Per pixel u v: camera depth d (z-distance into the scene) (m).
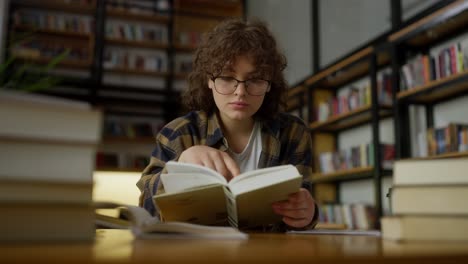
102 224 0.72
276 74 1.23
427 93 2.78
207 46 1.24
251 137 1.27
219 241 0.49
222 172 0.87
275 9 5.49
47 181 0.41
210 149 0.93
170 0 5.61
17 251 0.34
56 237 0.41
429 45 3.10
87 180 0.43
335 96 4.27
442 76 2.67
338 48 4.14
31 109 0.41
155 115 5.40
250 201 0.73
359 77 3.90
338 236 0.68
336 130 4.17
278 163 1.26
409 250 0.40
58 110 0.42
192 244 0.44
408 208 0.50
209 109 1.29
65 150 0.42
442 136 2.62
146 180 1.03
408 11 3.27
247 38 1.12
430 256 0.36
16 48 4.55
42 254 0.33
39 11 5.05
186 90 1.44
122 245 0.42
